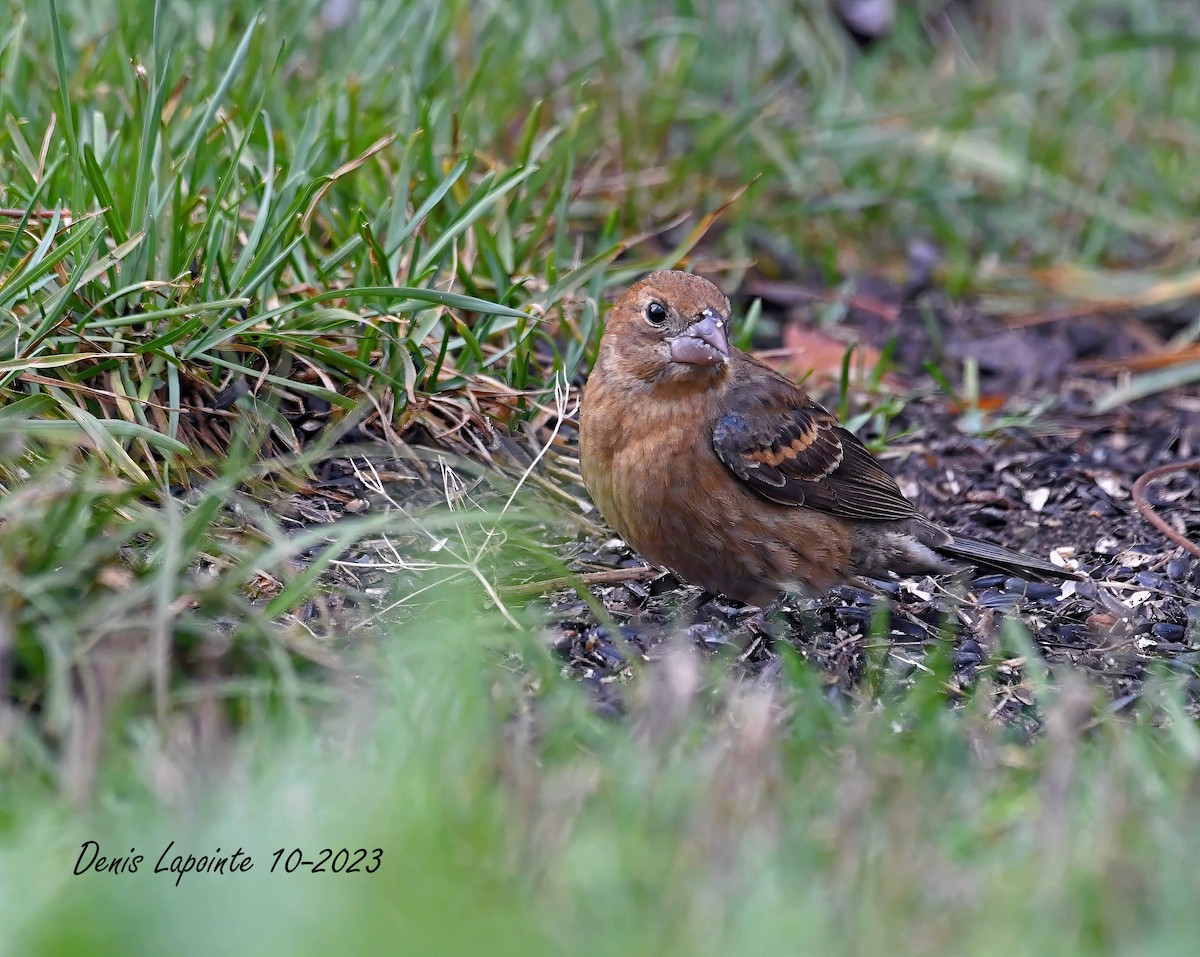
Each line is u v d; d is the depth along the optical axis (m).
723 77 17.33
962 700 9.29
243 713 7.93
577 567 11.02
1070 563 11.63
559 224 13.39
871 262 16.41
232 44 14.41
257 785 7.13
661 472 10.12
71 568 8.30
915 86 18.78
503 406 11.98
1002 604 10.90
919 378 14.74
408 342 11.61
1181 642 10.27
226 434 11.11
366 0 15.56
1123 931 6.21
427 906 6.15
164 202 11.20
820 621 10.56
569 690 8.40
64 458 9.16
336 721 7.82
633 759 7.33
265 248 11.08
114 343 10.77
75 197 11.20
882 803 7.14
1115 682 9.57
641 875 6.48
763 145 16.20
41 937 5.92
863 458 10.96
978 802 7.26
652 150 16.08
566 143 14.02
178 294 11.02
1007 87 17.62
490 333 12.41
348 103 13.52
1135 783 7.51
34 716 7.78
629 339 10.10
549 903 6.32
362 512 11.01
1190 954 5.98
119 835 6.69
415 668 8.33
